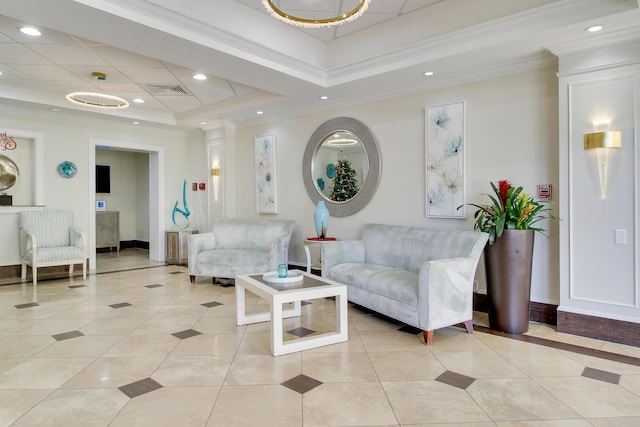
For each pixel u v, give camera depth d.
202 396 2.27
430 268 3.04
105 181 8.97
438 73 4.03
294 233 5.82
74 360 2.78
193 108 6.17
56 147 6.03
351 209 5.08
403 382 2.44
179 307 4.15
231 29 3.46
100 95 4.49
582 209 3.21
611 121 3.07
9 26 3.31
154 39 3.19
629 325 3.02
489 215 3.74
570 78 3.24
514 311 3.34
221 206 6.75
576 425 1.97
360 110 4.98
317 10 3.56
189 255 5.43
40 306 4.18
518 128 3.74
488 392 2.31
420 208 4.43
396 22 3.80
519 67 3.70
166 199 7.35
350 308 4.18
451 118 4.14
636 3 2.63
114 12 2.76
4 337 3.24
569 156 3.26
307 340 3.01
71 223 5.96
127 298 4.54
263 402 2.20
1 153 5.61
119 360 2.78
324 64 4.43
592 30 2.98
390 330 3.46
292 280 3.35
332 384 2.42
